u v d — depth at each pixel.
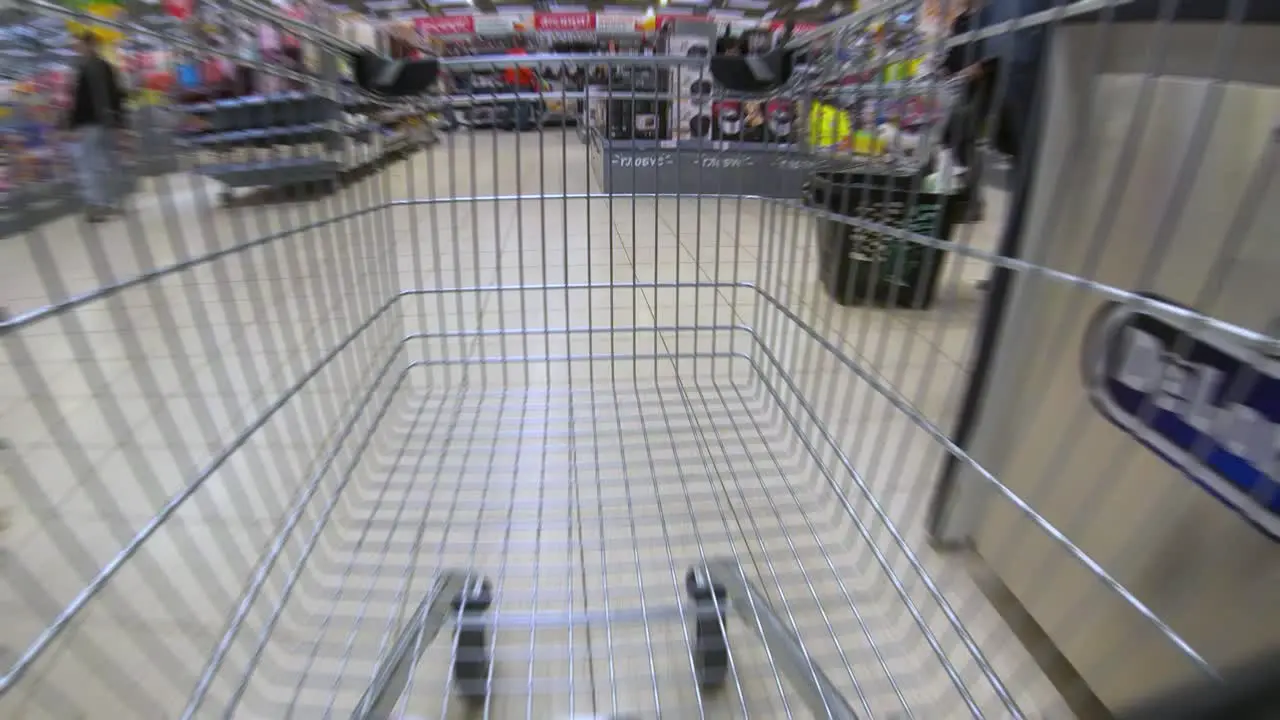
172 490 0.98
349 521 0.92
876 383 0.84
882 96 0.91
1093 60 0.64
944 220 1.12
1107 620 0.65
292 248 1.21
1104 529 0.66
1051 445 0.73
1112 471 0.65
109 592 0.80
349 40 0.96
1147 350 0.60
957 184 1.03
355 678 0.70
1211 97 0.50
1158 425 0.59
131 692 0.68
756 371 1.25
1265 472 0.49
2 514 0.93
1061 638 0.72
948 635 0.77
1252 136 0.49
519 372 1.38
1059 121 0.69
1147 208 0.59
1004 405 0.80
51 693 0.67
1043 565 0.75
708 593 0.73
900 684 0.71
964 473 0.85
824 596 0.82
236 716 0.66
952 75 0.80
